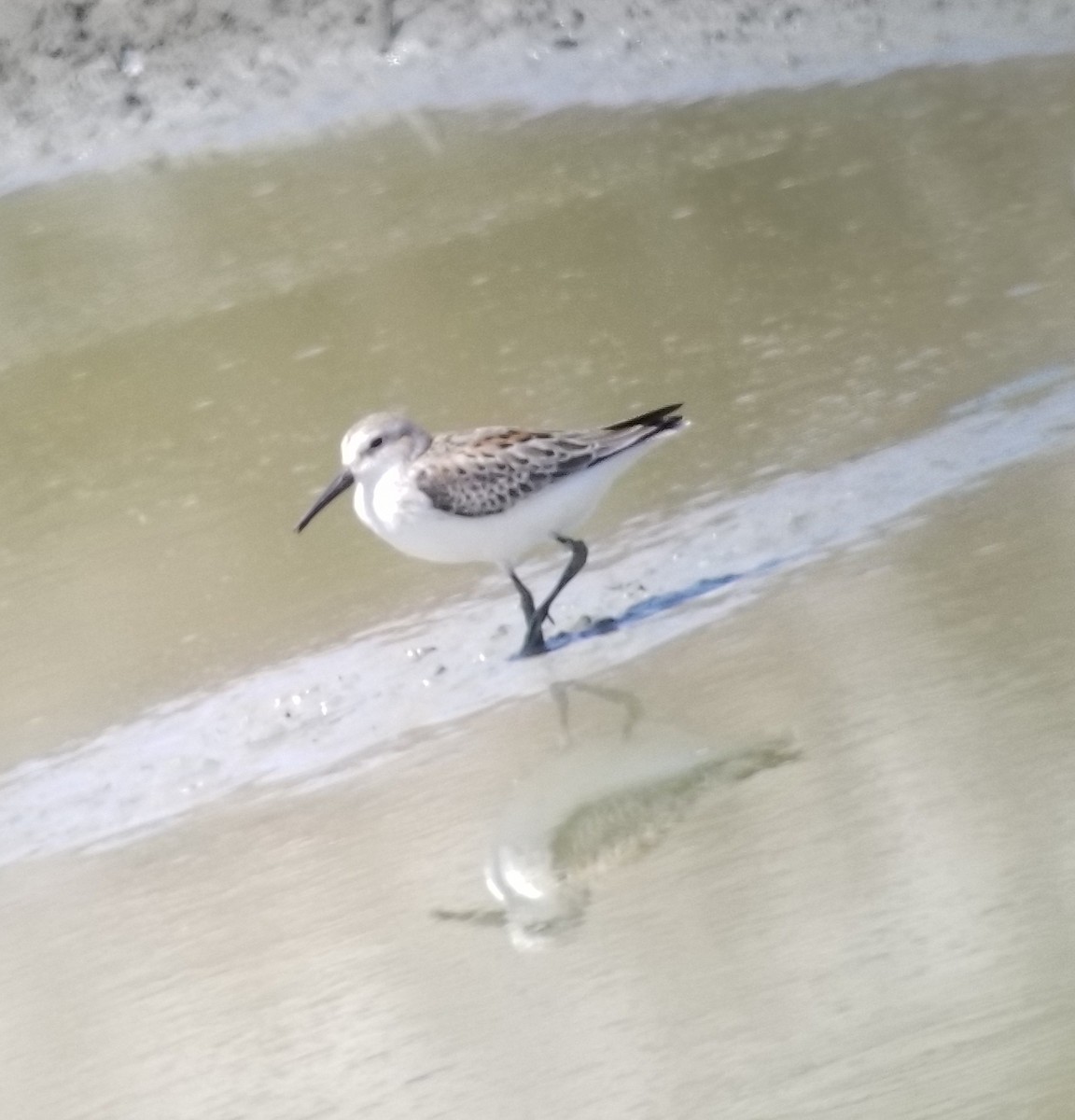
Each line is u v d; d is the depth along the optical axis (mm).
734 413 9617
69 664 8797
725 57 14156
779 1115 4859
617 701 7281
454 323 11281
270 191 13586
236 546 9539
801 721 6754
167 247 13055
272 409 10797
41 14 15133
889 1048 5008
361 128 14188
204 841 7121
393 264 12172
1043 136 12148
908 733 6496
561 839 6438
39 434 11047
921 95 13109
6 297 12758
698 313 10812
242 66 14906
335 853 6777
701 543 8461
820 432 9211
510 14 14766
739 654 7375
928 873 5703
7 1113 5738
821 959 5453
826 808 6191
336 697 7977
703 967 5551
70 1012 6227
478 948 5980
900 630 7203
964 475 8398
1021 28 13781
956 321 10047
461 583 8734
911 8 14211
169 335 11859
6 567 9797
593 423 9859
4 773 8023
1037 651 6781
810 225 11602
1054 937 5277
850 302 10547
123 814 7500
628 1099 5090
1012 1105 4684
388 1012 5789
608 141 13320
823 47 14023
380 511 7840
